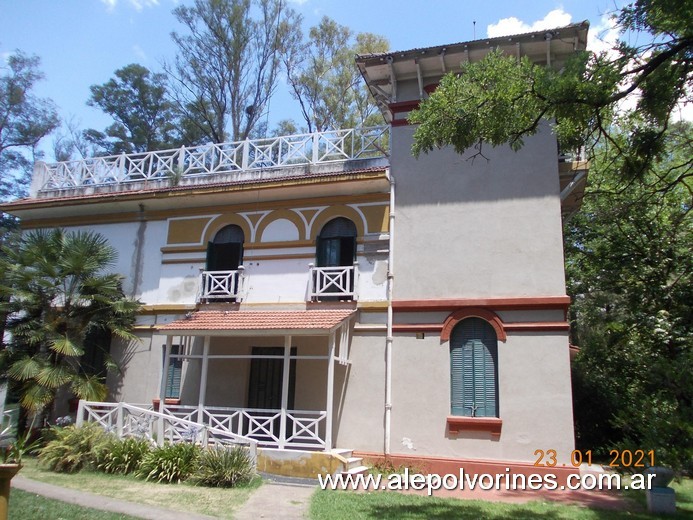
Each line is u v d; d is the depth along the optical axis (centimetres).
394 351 1405
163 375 1425
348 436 1392
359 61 1545
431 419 1338
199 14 2678
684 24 972
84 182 1928
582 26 1353
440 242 1434
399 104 1560
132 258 1752
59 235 1602
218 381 1559
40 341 1473
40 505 884
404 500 1045
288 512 930
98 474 1184
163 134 3319
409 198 1491
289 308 1534
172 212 1738
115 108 3334
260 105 2761
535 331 1306
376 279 1471
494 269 1375
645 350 1806
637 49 967
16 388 1482
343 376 1437
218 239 1692
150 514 874
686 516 957
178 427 1433
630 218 1875
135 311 1658
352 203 1548
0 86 3098
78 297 1541
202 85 2722
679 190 1831
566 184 1491
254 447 1238
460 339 1376
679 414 973
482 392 1327
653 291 1839
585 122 970
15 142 3152
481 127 966
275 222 1619
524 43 1417
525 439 1256
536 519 920
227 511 920
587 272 2106
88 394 1466
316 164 1631
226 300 1630
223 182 1652
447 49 1470
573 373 1738
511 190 1412
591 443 1650
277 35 2758
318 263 1554
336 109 2783
